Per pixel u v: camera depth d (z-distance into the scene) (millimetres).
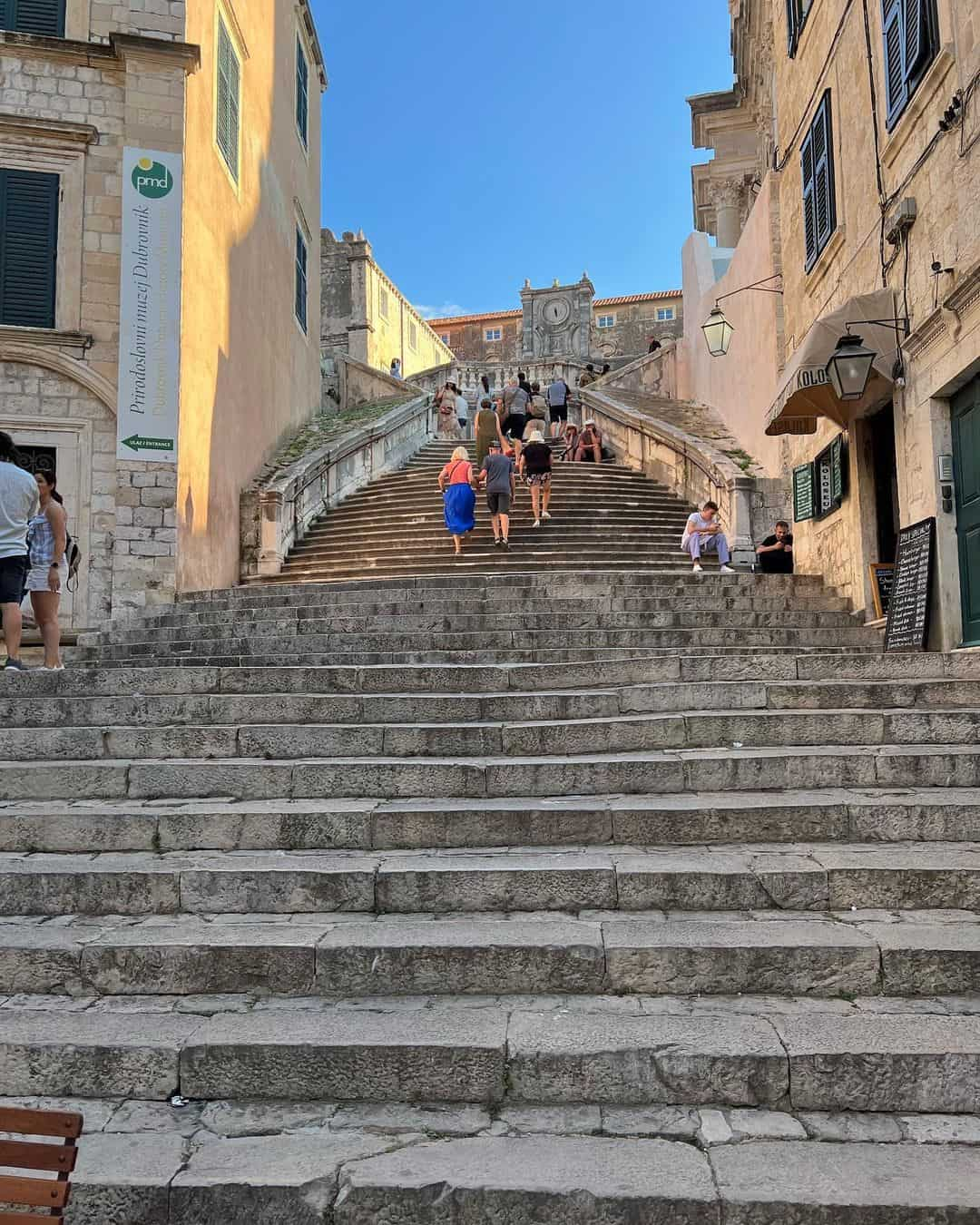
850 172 9727
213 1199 2559
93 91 12797
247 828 4480
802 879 3848
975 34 6832
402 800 4812
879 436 9867
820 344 8500
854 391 8164
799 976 3375
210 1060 3047
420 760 5230
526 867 3979
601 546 13234
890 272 8578
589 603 9266
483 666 6559
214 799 4930
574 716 5824
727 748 5211
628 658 7074
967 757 4742
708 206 26297
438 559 13047
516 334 52062
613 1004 3330
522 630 8234
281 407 19047
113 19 12938
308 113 22578
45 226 12477
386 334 35281
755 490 14344
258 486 15805
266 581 14250
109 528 12289
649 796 4730
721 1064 2926
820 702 5723
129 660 8336
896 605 8281
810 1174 2566
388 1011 3299
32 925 3867
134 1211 2568
